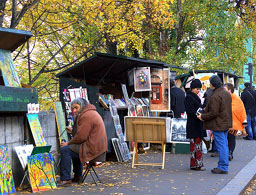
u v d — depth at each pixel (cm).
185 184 675
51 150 776
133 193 602
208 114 788
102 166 890
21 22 1477
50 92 1683
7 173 604
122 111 1088
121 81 1181
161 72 1189
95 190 626
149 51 2220
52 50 1730
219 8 2292
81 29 1605
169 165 908
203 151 1147
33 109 671
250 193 654
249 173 785
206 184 674
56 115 796
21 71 1577
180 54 2205
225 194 589
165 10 1603
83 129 662
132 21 1524
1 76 673
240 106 969
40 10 1418
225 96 791
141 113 1145
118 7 1441
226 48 2348
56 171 779
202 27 2300
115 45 1914
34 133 687
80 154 668
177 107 1196
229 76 1822
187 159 1009
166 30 2208
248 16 2475
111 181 706
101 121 681
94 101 917
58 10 1380
